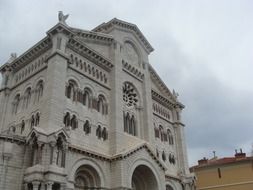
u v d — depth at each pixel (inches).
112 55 2164.1
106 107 1967.3
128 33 2400.3
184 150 2564.0
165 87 2746.1
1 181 1352.1
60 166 1432.1
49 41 1825.8
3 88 2004.2
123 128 1955.0
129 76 2256.4
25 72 1962.4
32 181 1336.1
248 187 2704.2
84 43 1929.1
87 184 1665.8
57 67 1674.5
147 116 2231.8
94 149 1747.0
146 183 1977.1
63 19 1836.9
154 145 2183.8
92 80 1932.8
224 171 2876.5
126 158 1765.5
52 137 1437.0
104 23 2347.4
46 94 1614.2
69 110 1691.7
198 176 3002.0
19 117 1812.3
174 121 2684.5
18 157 1443.2
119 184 1673.2
